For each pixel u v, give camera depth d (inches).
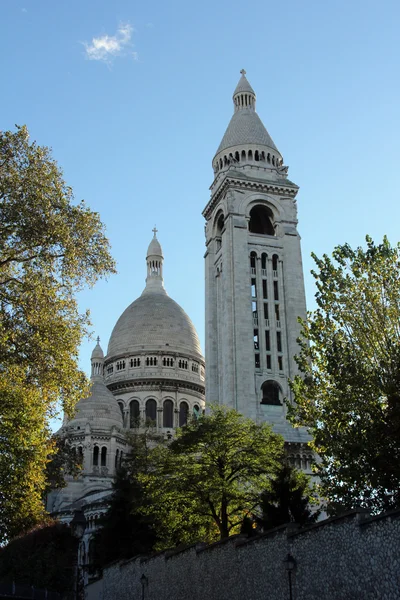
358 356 1834.4
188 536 2551.7
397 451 1617.9
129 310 6835.6
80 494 4977.9
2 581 2406.5
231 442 2492.6
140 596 2122.3
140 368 6264.8
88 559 4003.4
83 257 1766.7
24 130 1758.1
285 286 4372.5
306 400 1955.0
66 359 1759.4
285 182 4618.6
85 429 5255.9
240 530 2417.6
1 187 1701.5
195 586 1772.9
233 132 4825.3
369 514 1205.7
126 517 2778.1
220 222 4785.9
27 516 1813.5
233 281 4227.4
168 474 2519.7
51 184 1766.7
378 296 1884.8
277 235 4520.2
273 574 1429.6
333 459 1835.6
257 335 4224.9
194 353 6491.1
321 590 1272.1
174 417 6077.8
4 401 1691.7
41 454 1817.2
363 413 1736.0
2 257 1732.3
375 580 1141.1
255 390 4023.1
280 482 2110.0
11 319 1724.9
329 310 1942.7
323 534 1289.4
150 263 7308.1
